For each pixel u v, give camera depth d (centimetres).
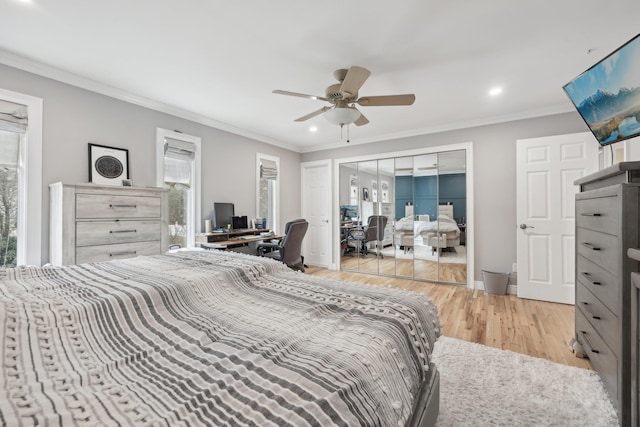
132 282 126
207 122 396
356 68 206
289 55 238
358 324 104
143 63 250
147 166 330
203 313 112
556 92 308
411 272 461
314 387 67
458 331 262
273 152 512
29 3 177
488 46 224
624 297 133
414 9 184
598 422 147
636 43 140
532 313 305
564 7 181
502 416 152
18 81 242
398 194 472
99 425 52
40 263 249
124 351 84
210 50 231
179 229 368
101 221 249
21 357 71
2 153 238
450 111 363
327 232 544
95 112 288
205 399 62
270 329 99
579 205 201
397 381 86
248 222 457
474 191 402
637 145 206
